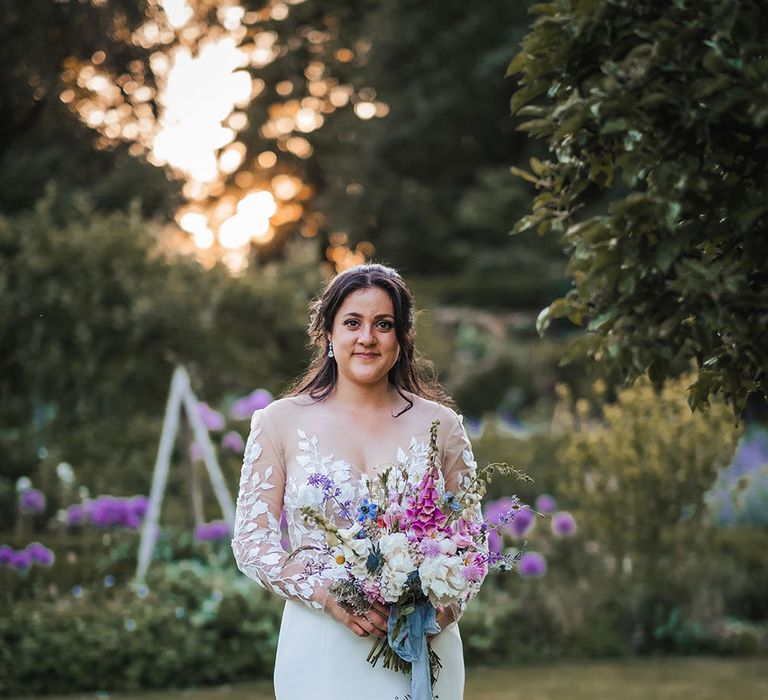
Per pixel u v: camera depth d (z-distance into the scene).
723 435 7.96
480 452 10.63
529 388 19.06
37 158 18.14
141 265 11.53
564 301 3.19
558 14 3.04
